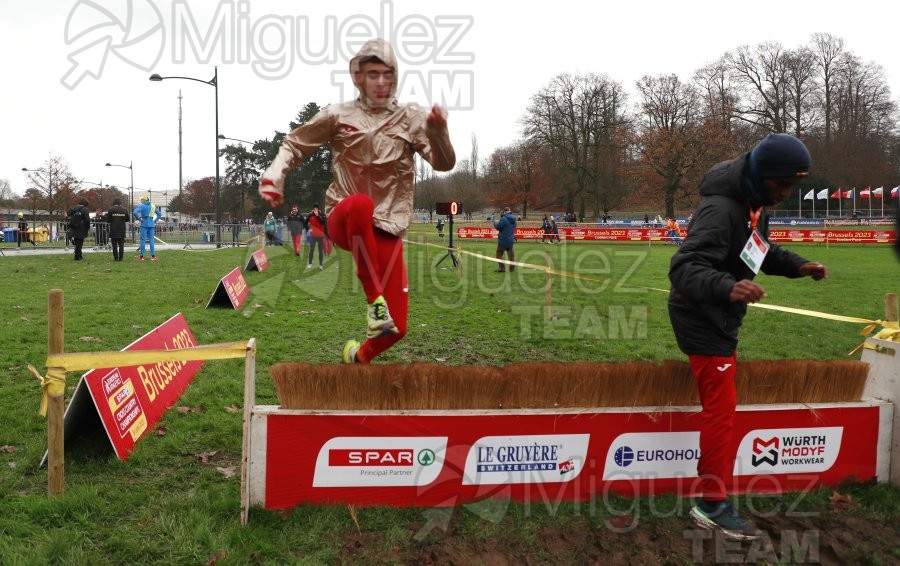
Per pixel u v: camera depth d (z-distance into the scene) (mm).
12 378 5355
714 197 3154
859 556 2957
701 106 50750
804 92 51719
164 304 9383
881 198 51688
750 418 3574
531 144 55062
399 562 2809
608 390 3488
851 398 3781
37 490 3434
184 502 3285
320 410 3256
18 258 17422
